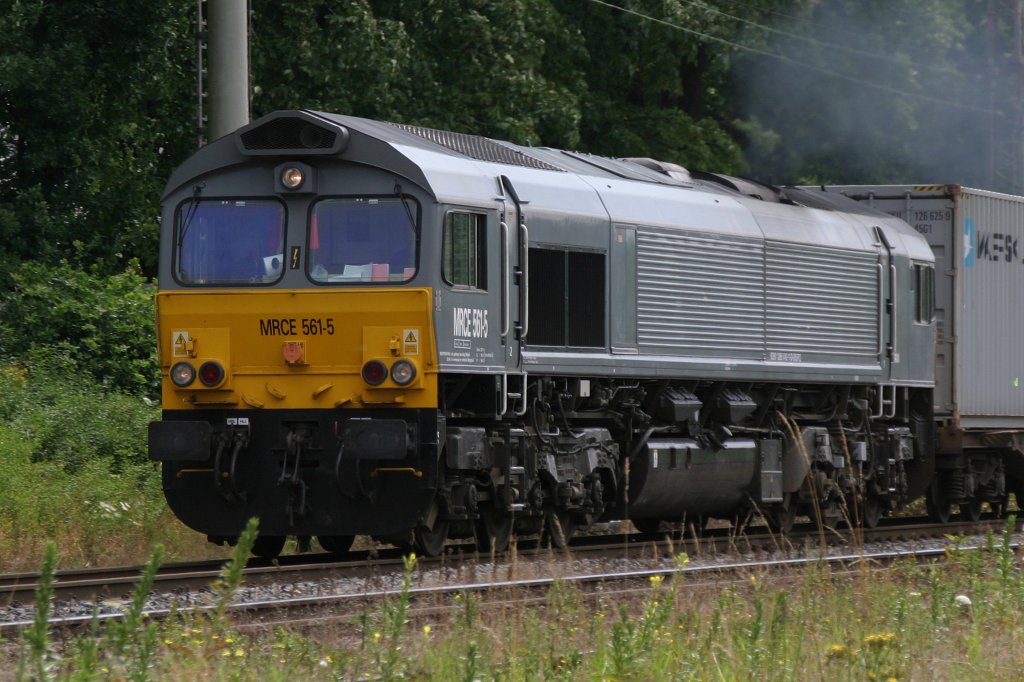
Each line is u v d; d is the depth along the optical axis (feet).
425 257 152.05
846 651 96.94
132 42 280.92
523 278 163.43
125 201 288.71
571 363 170.19
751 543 188.44
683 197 191.01
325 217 155.53
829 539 200.44
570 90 353.72
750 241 197.88
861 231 221.87
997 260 253.24
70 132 279.90
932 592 119.65
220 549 176.96
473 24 310.45
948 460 245.04
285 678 91.15
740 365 195.00
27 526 169.89
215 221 158.81
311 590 133.80
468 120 315.37
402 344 151.33
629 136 359.87
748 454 199.00
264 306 155.33
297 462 153.58
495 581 135.95
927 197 244.42
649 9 357.20
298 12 304.30
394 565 151.12
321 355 153.79
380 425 148.77
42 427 214.07
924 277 234.17
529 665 93.40
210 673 90.58
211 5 211.82
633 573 147.54
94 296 255.09
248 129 157.48
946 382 241.96
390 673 83.71
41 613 67.56
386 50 298.15
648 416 184.34
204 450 153.99
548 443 168.86
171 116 306.14
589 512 177.78
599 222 174.91
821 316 210.38
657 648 97.86
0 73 263.70
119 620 108.99
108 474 199.72
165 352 158.40
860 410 220.23
